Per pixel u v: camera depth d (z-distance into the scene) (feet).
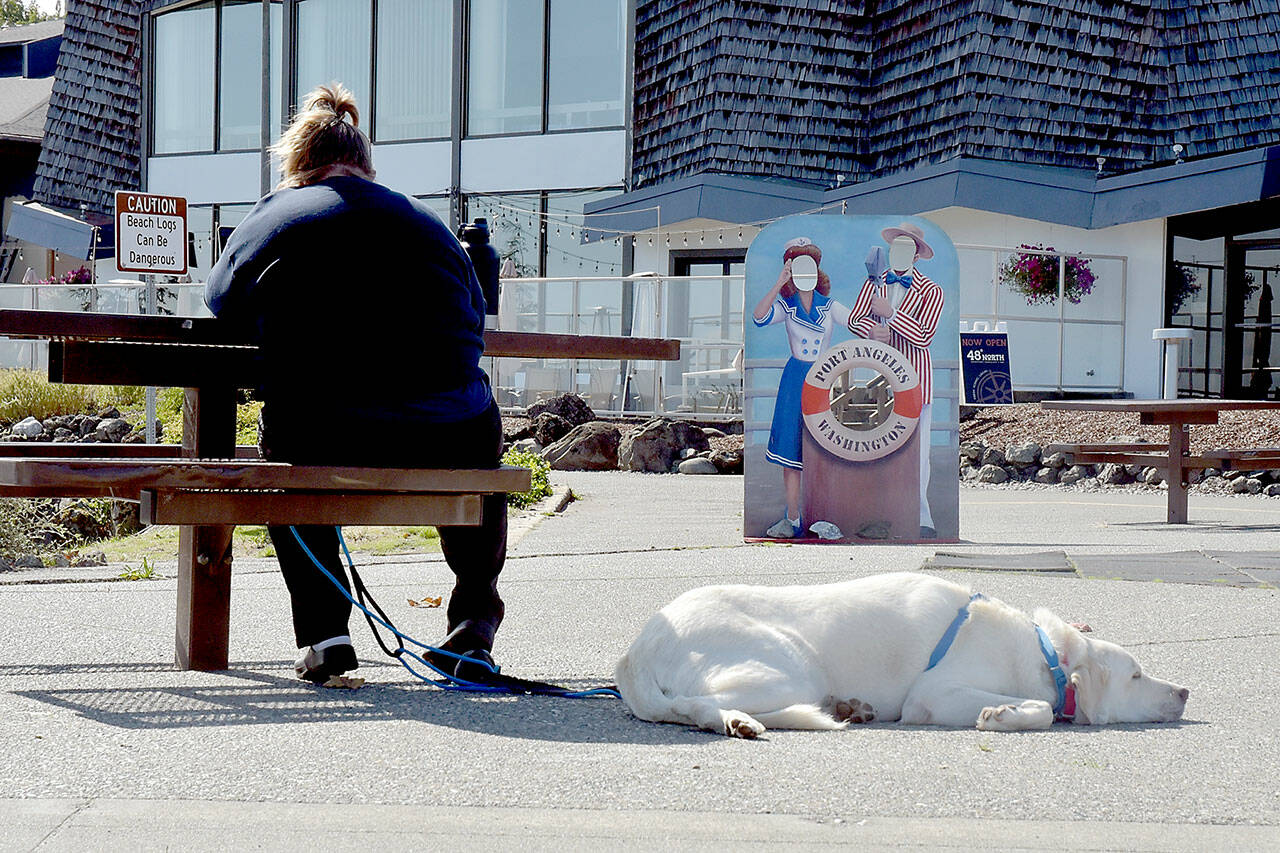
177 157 85.81
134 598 21.02
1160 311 59.52
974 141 61.36
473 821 9.40
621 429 53.36
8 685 14.25
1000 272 59.52
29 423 55.26
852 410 29.04
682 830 9.21
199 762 10.96
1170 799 10.06
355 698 13.62
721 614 12.61
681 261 68.59
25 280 90.22
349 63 80.48
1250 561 23.99
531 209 74.84
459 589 14.78
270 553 27.40
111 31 88.63
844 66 67.10
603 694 13.82
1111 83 62.75
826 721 12.05
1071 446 34.32
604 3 72.38
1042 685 12.71
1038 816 9.59
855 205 61.87
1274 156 52.26
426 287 13.61
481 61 76.33
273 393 13.50
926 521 28.27
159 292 70.33
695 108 67.41
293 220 13.41
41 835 9.09
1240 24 60.44
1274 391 61.46
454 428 13.84
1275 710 13.29
